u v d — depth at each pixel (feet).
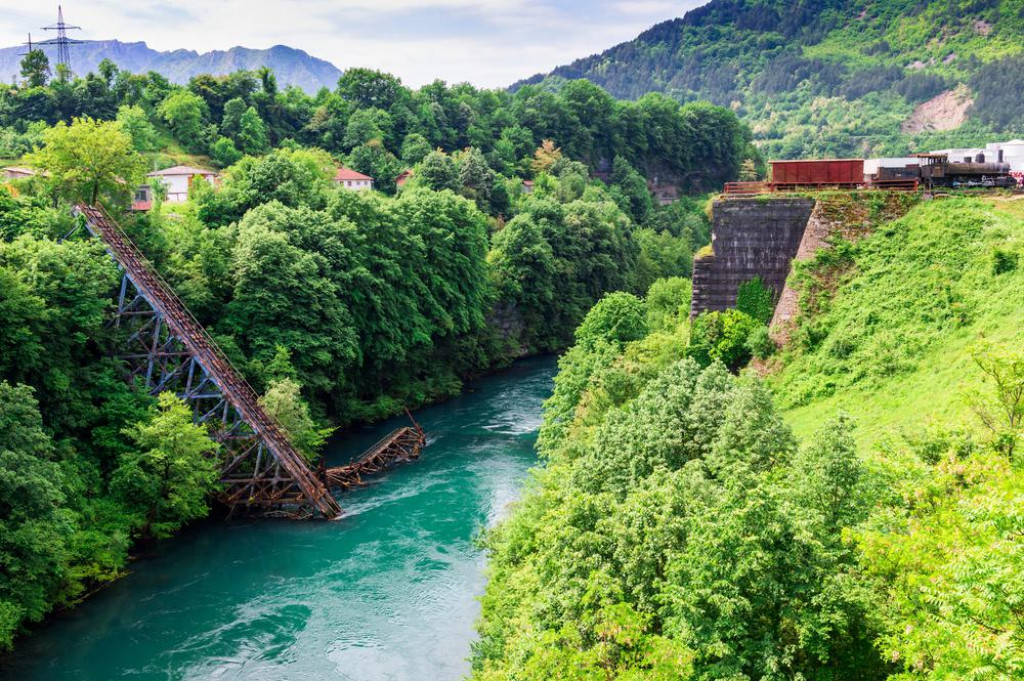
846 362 192.13
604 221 547.49
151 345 260.62
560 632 101.50
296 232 316.40
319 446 295.89
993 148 294.87
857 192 213.87
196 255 289.12
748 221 220.02
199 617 180.55
